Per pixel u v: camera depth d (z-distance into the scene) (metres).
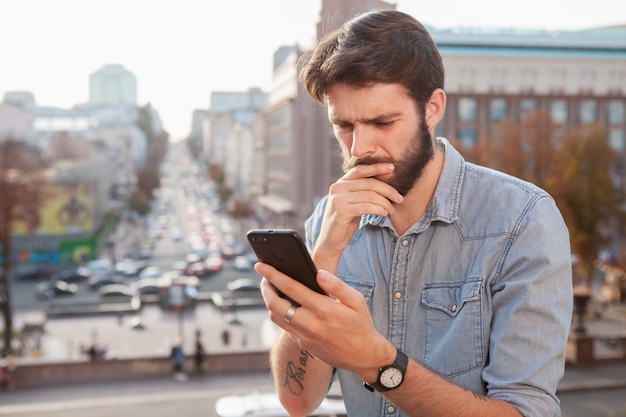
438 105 1.35
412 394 1.24
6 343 26.58
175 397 15.83
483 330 1.40
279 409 5.84
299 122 47.31
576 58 44.00
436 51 1.34
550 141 30.70
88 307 37.56
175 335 31.00
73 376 18.09
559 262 1.35
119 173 90.25
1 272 49.84
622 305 30.73
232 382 17.77
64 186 51.91
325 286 1.16
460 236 1.47
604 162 30.75
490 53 42.34
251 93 164.88
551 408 1.30
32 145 58.25
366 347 1.19
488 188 1.47
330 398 4.59
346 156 1.41
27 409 15.26
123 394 16.91
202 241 69.38
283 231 1.16
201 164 195.62
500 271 1.39
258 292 41.25
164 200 110.44
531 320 1.32
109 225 64.62
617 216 31.22
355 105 1.29
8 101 73.00
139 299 38.81
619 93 44.75
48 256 51.91
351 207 1.36
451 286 1.46
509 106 42.84
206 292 42.72
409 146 1.32
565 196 29.75
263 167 74.00
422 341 1.49
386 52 1.26
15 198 38.38
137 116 158.00
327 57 1.31
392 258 1.54
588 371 17.19
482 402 1.26
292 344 1.68
